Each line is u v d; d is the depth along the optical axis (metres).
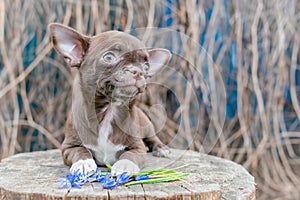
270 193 1.25
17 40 1.16
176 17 1.20
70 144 0.73
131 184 0.64
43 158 0.82
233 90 1.26
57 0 1.17
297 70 1.38
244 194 0.65
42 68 1.20
